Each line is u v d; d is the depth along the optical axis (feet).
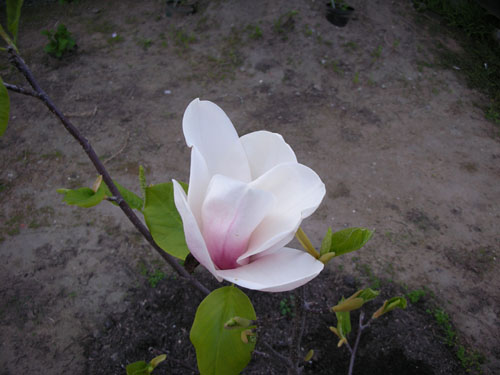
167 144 5.51
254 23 7.73
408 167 5.24
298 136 5.65
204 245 0.97
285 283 0.98
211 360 1.12
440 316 3.58
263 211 1.05
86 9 8.66
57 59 7.13
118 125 5.81
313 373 3.22
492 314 3.66
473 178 5.13
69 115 5.99
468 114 6.20
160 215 1.24
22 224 4.46
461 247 4.26
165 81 6.65
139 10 8.52
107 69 6.93
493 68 7.08
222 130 1.16
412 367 3.25
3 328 3.57
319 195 1.06
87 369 3.31
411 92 6.52
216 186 1.03
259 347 3.30
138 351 3.38
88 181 4.99
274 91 6.44
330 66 6.90
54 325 3.58
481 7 7.96
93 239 4.27
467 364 3.30
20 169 5.16
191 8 8.11
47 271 3.99
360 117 6.03
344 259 4.05
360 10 8.05
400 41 7.47
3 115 0.95
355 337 3.41
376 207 4.68
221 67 6.91
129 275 3.92
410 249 4.20
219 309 1.13
